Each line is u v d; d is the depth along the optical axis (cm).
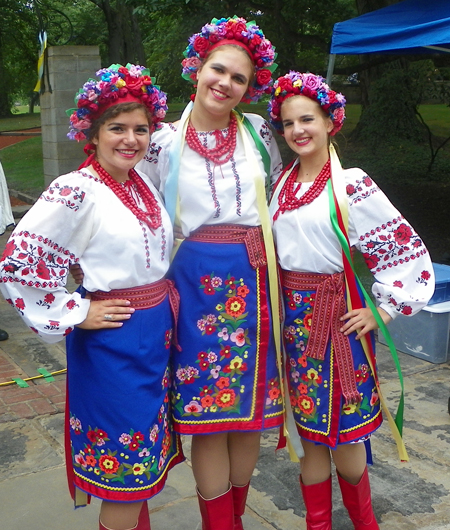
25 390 356
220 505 210
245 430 204
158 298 187
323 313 200
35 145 1622
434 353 386
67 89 841
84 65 843
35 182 1184
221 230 198
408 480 266
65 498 255
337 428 202
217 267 196
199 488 211
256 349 203
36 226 170
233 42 195
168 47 1256
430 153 1177
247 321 200
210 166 198
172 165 197
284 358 210
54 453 289
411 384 359
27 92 2989
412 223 762
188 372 199
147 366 183
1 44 2459
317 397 205
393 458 283
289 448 212
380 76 1216
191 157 199
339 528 237
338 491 261
